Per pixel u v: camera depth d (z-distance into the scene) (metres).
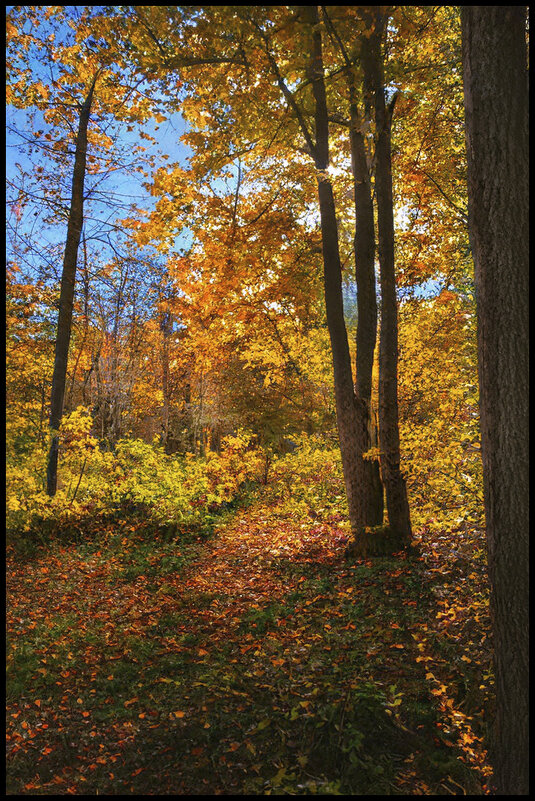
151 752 4.92
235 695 5.61
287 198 14.09
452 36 10.45
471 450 8.56
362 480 10.75
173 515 13.16
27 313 12.94
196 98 10.12
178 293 16.80
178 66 8.77
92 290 14.76
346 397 10.91
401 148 13.12
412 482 10.28
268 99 9.12
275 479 17.06
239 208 14.23
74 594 9.21
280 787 4.35
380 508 10.77
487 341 3.99
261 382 18.09
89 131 13.66
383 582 8.62
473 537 8.85
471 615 6.80
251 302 15.80
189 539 12.75
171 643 7.13
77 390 19.36
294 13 6.76
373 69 9.60
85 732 5.27
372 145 10.70
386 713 5.09
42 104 13.08
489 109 3.93
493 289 3.94
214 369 18.23
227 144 11.20
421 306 14.57
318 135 10.49
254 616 7.71
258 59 7.91
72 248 13.12
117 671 6.40
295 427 17.27
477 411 9.45
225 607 8.45
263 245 13.70
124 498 13.96
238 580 9.84
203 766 4.68
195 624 7.77
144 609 8.52
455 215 13.60
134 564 11.02
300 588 9.02
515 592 3.92
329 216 10.92
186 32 7.70
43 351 13.65
